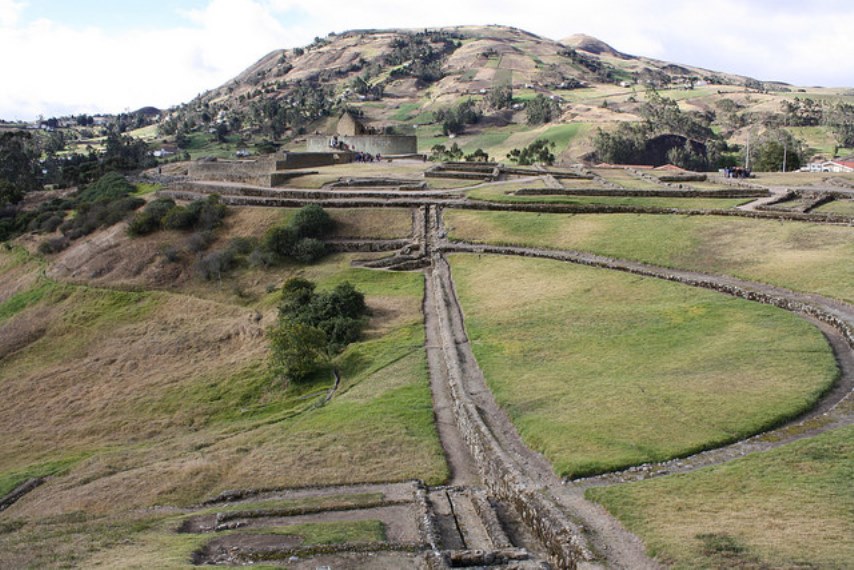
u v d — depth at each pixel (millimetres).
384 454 33062
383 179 94750
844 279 45281
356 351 50438
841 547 18000
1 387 58562
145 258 77812
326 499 28453
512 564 19031
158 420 48062
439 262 65500
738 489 22047
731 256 54406
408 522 25234
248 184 100188
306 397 46406
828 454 23875
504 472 26531
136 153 196625
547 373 37438
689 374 34094
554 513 21781
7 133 166125
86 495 33594
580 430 29078
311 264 71938
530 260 61594
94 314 69188
